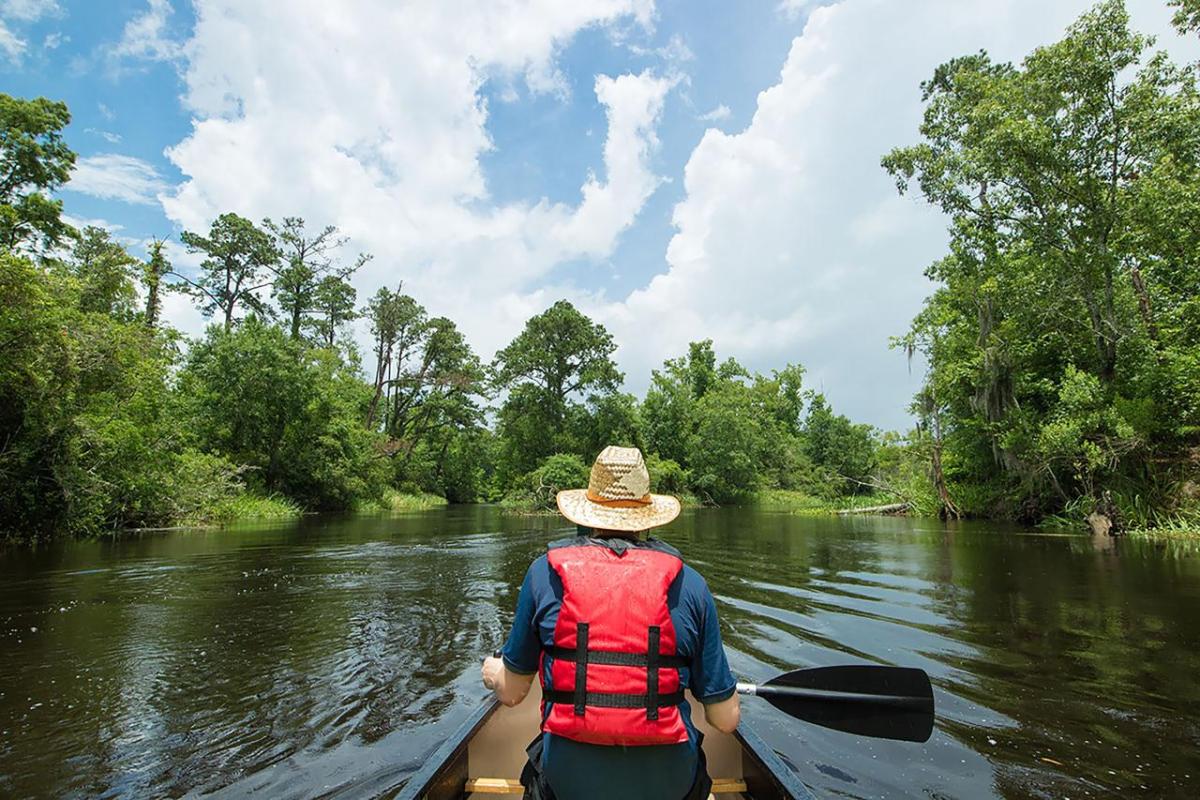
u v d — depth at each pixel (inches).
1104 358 611.2
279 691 169.0
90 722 149.9
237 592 301.7
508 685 71.1
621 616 63.6
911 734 98.8
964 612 249.6
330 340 1480.1
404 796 78.0
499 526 750.5
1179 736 135.9
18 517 505.4
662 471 1464.1
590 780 63.0
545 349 1617.9
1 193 682.2
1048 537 521.0
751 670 182.7
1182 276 614.9
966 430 747.4
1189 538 488.4
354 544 518.9
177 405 909.8
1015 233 689.0
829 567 373.4
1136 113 559.5
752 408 1823.3
